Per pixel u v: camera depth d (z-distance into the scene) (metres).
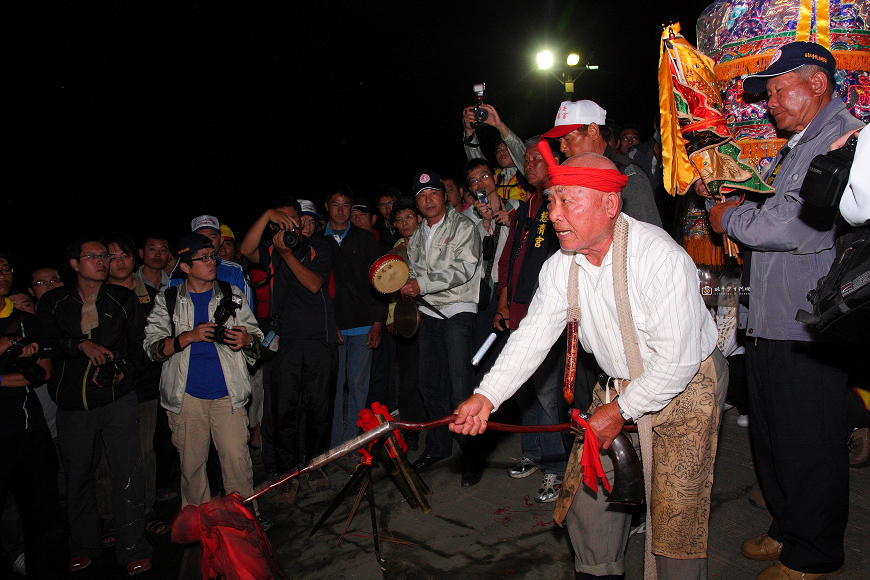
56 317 3.54
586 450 2.16
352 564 3.42
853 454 3.78
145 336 3.68
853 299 1.66
